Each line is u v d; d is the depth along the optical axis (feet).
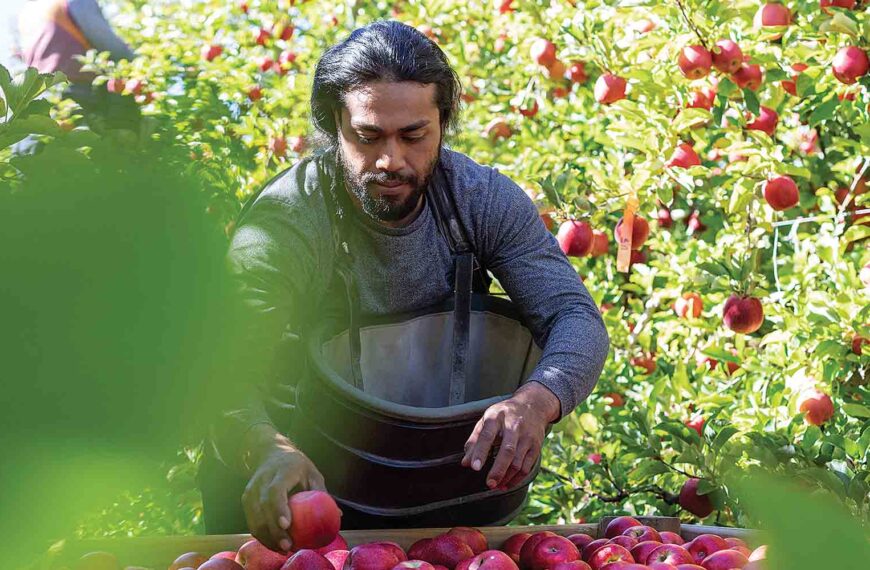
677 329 10.59
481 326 5.65
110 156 0.55
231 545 4.61
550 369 5.15
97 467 0.45
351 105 4.85
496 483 4.70
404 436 4.91
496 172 5.83
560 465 9.87
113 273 0.46
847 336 8.54
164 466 0.47
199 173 0.53
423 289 5.52
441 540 4.80
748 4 9.11
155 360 0.46
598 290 11.19
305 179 5.32
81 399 0.45
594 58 10.19
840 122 10.94
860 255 9.93
